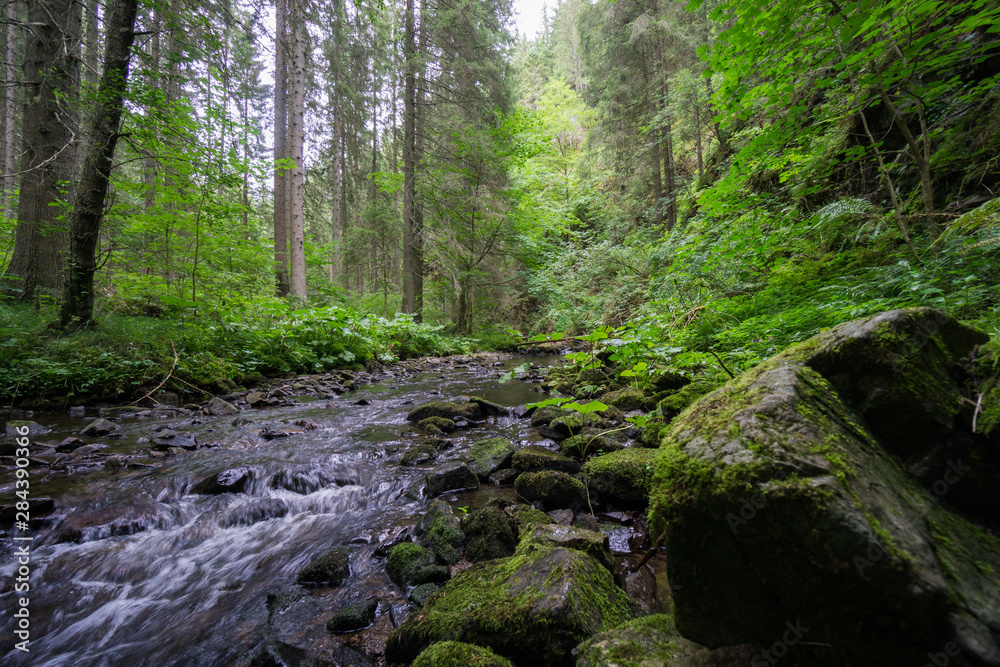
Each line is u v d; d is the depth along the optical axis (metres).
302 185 11.95
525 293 19.06
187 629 1.77
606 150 15.70
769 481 0.88
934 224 3.24
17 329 5.30
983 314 2.39
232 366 6.84
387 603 1.85
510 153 13.95
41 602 1.95
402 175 14.52
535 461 3.20
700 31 12.35
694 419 1.14
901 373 1.08
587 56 16.03
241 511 2.77
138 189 7.42
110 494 2.89
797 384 1.07
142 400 5.44
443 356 12.49
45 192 6.66
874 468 0.95
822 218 4.03
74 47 6.23
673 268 5.98
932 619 0.73
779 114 4.06
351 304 16.58
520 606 1.47
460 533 2.28
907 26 2.86
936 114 4.21
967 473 0.97
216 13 6.20
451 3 13.68
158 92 5.77
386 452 3.81
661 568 2.00
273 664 1.55
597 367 5.93
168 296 7.22
